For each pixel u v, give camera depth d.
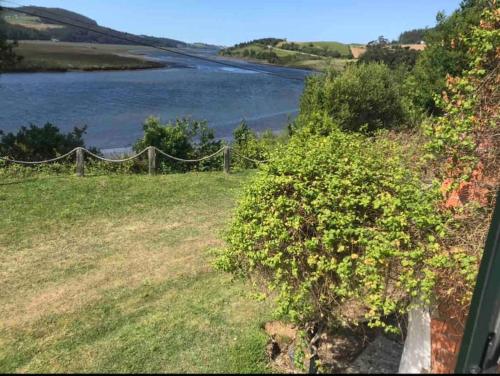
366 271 3.34
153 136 12.28
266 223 3.76
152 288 5.76
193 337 4.73
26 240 7.07
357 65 16.39
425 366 3.66
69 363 4.27
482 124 4.27
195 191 9.97
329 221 3.51
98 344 4.58
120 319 5.05
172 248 7.02
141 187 9.99
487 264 2.73
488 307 2.69
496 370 2.64
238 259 4.23
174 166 12.23
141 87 40.69
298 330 4.27
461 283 3.47
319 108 14.62
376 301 3.34
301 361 4.16
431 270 3.53
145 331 4.82
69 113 25.92
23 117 23.69
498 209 2.76
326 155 3.96
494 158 4.25
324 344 4.45
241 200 4.23
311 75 16.20
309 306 3.73
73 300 5.43
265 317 5.12
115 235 7.47
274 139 15.66
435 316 3.70
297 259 3.69
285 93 44.41
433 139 4.54
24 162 10.54
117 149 18.22
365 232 3.47
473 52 4.85
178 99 35.09
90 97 32.59
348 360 4.22
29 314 5.09
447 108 4.48
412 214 3.52
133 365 4.26
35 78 41.88
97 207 8.66
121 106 29.80
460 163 4.19
